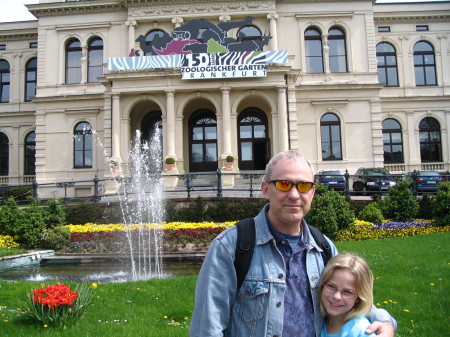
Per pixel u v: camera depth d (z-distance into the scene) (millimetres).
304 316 2457
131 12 28938
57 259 12109
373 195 17094
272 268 2461
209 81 25156
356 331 2400
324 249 2691
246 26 29484
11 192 27625
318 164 28312
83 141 29234
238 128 29609
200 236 13164
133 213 16641
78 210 16203
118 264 11781
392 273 8172
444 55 33562
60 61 29891
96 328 5344
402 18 33531
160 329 5336
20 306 5945
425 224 14820
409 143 32531
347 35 29641
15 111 34688
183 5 28875
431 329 5164
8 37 35312
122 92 25328
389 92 33156
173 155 24656
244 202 16375
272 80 25125
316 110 28734
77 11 29859
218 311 2359
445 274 7887
